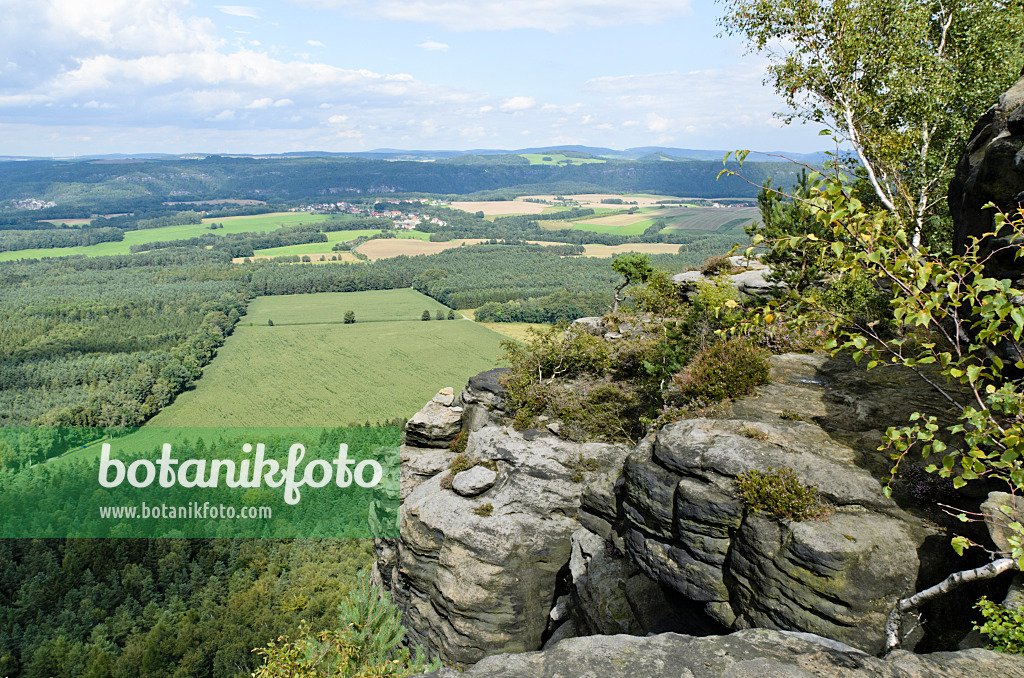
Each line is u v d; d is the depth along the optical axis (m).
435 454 33.75
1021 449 7.55
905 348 18.16
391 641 15.55
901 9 25.61
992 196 13.08
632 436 25.16
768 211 25.55
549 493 24.30
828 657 5.55
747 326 12.24
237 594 89.00
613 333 32.66
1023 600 8.19
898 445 9.01
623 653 5.58
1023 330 7.62
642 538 15.21
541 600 23.42
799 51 27.47
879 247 8.96
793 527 11.91
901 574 10.87
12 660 84.00
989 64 27.28
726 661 5.44
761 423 15.01
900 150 25.92
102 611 89.31
